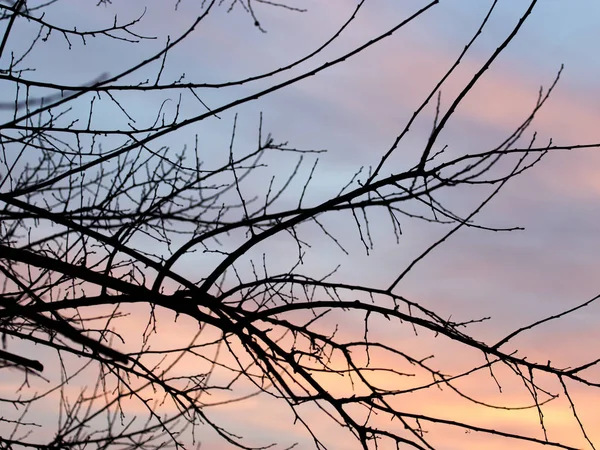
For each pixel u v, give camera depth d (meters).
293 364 4.76
